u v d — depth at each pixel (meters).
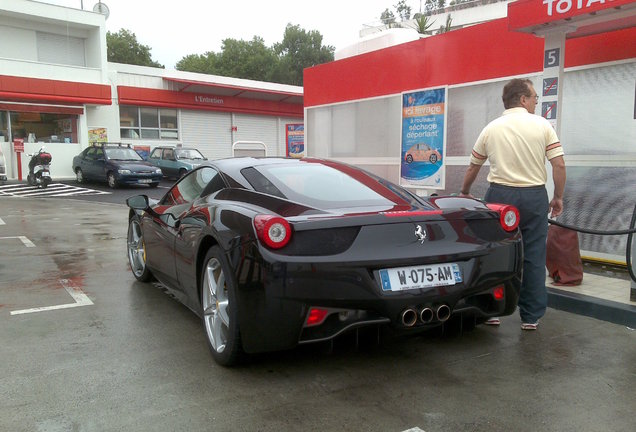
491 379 3.03
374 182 3.77
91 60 23.44
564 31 5.02
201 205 3.70
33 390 2.88
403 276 2.89
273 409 2.66
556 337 3.75
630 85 5.39
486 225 3.22
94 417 2.58
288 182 3.54
